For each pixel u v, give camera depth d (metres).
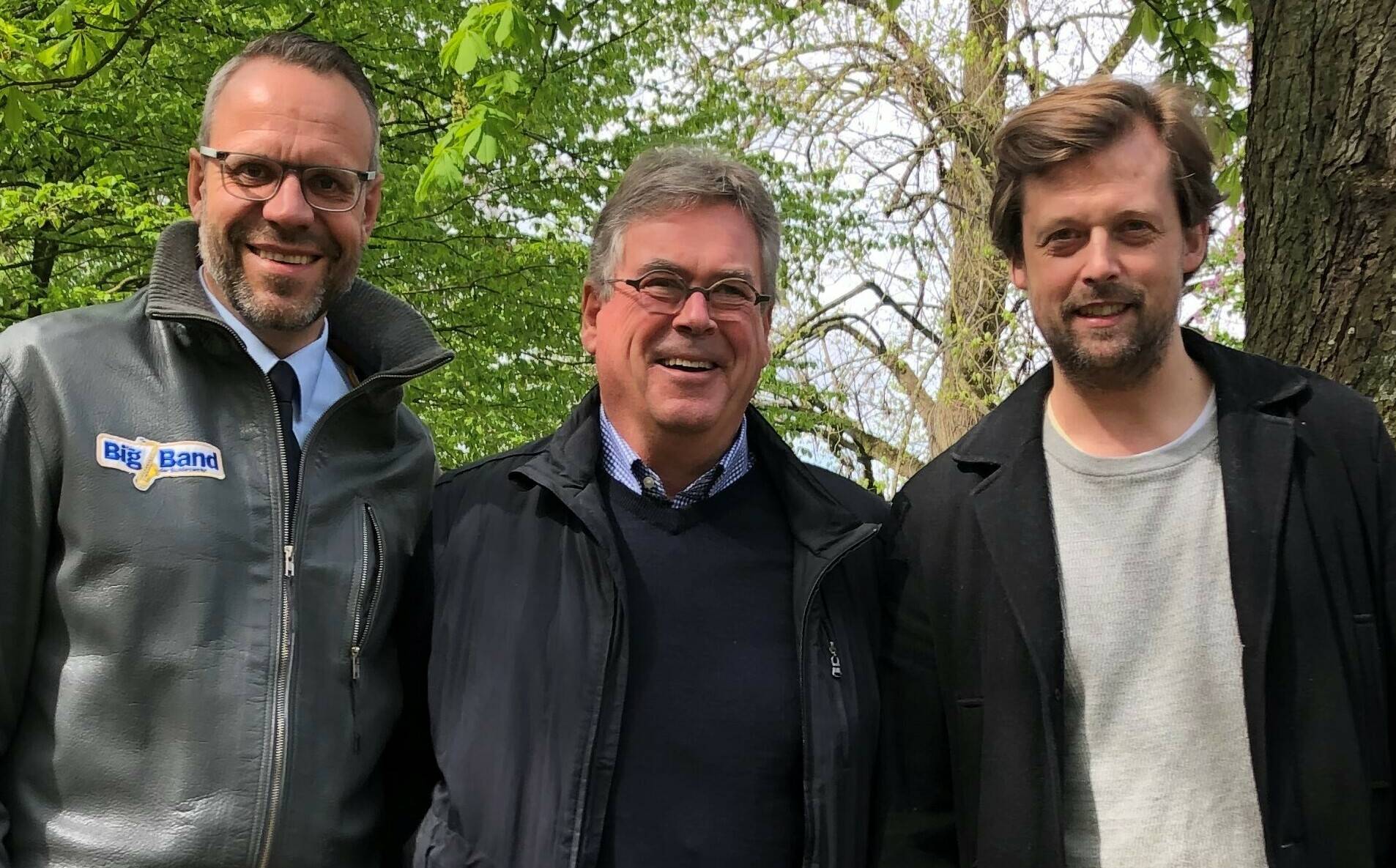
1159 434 1.79
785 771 1.79
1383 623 1.63
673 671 1.80
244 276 1.87
